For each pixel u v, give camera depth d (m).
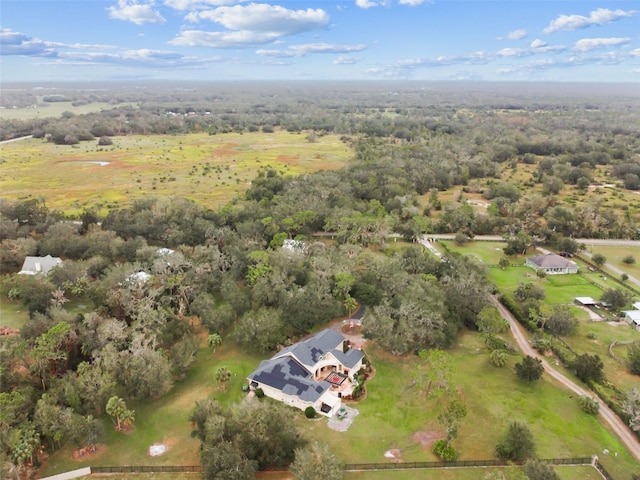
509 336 91.56
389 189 176.50
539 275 116.50
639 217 162.25
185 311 94.19
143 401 70.81
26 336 77.50
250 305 93.00
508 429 64.38
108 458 60.03
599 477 57.31
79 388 65.50
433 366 71.38
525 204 164.38
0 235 125.31
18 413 60.56
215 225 138.12
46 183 198.00
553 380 77.19
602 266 125.44
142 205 153.50
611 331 92.50
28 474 56.41
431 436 64.25
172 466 58.28
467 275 103.31
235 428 58.88
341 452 60.81
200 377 77.00
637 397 67.38
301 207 146.38
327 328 91.81
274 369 73.62
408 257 114.31
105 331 76.38
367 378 76.81
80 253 118.62
